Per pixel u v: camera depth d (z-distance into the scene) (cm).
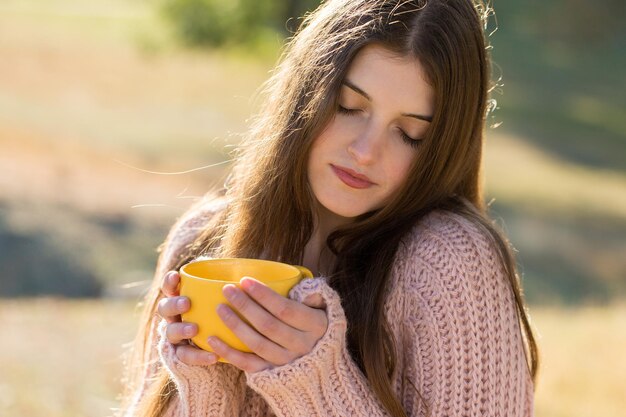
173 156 1645
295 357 174
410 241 201
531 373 208
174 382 200
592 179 1930
